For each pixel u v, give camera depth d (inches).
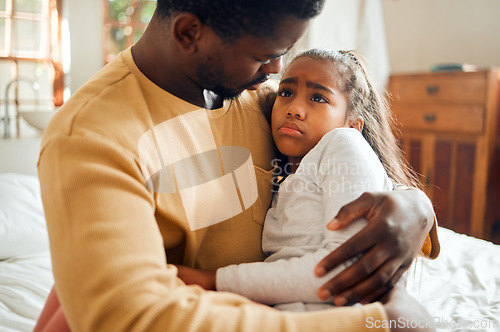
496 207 100.0
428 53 119.6
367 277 21.7
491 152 94.2
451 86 97.0
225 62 24.4
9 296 42.6
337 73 32.6
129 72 25.9
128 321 17.4
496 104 93.5
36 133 85.5
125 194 20.3
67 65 89.7
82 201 19.4
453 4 113.3
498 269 45.8
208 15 22.8
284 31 23.3
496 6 105.7
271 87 37.0
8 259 53.1
